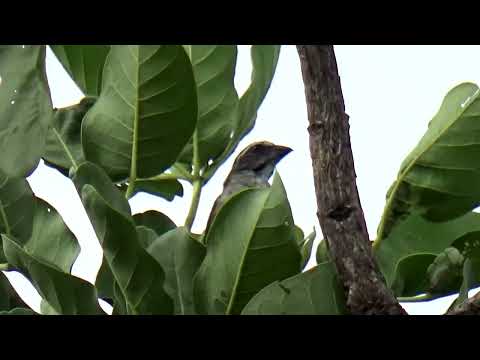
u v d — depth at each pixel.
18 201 5.22
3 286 5.21
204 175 5.50
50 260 5.32
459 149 4.71
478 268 5.25
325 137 3.70
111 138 4.93
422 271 5.04
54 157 5.90
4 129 4.01
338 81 3.72
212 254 4.45
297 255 4.38
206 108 5.43
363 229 3.68
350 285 3.65
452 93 4.75
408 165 4.81
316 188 3.71
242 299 4.43
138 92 4.81
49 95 4.02
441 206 4.79
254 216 4.38
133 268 4.30
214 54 5.39
